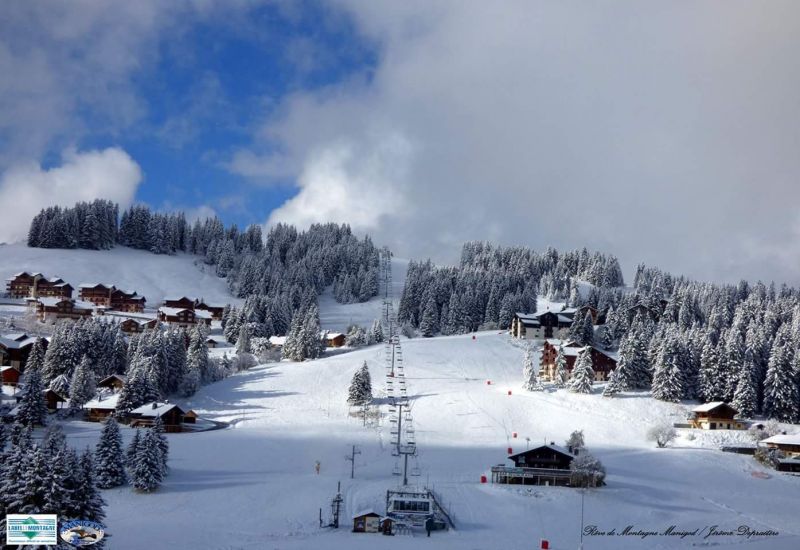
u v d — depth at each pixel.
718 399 135.50
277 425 122.12
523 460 91.06
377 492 81.19
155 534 63.59
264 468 94.38
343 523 71.31
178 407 117.12
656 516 77.94
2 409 117.19
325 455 102.62
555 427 124.62
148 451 80.31
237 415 129.50
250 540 63.91
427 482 87.88
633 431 122.62
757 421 128.00
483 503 79.62
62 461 51.59
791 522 79.25
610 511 78.69
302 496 79.50
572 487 87.25
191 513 71.94
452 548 63.72
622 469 98.88
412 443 110.94
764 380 137.50
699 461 103.56
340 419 127.94
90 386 126.25
